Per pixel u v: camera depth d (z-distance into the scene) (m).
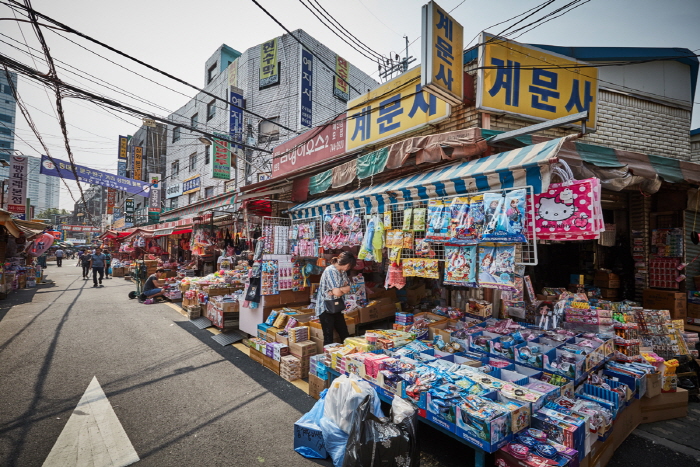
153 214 20.20
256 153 14.09
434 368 3.00
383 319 5.58
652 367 3.36
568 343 3.47
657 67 6.16
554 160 2.83
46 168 13.20
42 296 10.95
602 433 2.52
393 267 4.11
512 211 2.92
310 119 13.95
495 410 2.27
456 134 3.89
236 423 3.29
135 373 4.51
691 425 3.27
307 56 13.95
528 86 4.85
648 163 4.20
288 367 4.32
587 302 4.36
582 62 5.14
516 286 2.95
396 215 4.43
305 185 6.45
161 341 6.01
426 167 4.79
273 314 5.28
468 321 4.42
